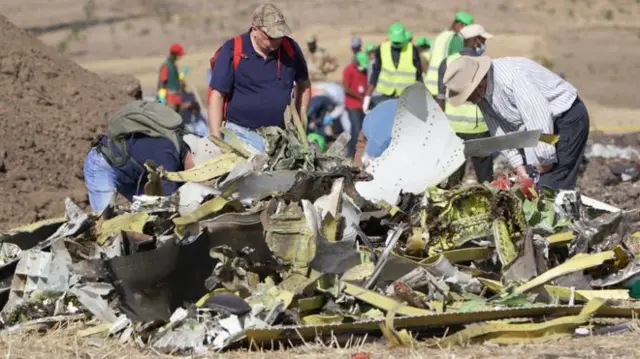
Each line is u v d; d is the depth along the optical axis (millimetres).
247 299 23406
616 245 26172
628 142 55719
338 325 22234
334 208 24891
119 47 131625
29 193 45531
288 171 25484
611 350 21234
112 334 23484
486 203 25453
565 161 31344
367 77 63875
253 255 24141
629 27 129750
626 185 47656
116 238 25391
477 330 22125
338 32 129875
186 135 28734
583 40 122438
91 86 56750
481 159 42406
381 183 27172
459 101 30172
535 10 142500
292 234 23969
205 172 27219
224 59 32531
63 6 158875
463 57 30312
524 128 30266
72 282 24984
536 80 30625
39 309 24828
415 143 27516
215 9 157375
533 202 27531
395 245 25047
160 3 161375
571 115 31047
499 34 129000
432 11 145625
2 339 23422
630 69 105688
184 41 135500
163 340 22500
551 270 24406
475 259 25453
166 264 23297
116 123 28578
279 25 31859
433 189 25625
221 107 32750
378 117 31625
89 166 29391
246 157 27766
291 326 22125
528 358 20844
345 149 28656
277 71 32750
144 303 23344
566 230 27125
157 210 25625
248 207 25234
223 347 22219
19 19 151250
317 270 23734
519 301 23766
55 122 51156
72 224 26312
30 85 53312
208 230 24016
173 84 68812
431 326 22734
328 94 67812
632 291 25781
